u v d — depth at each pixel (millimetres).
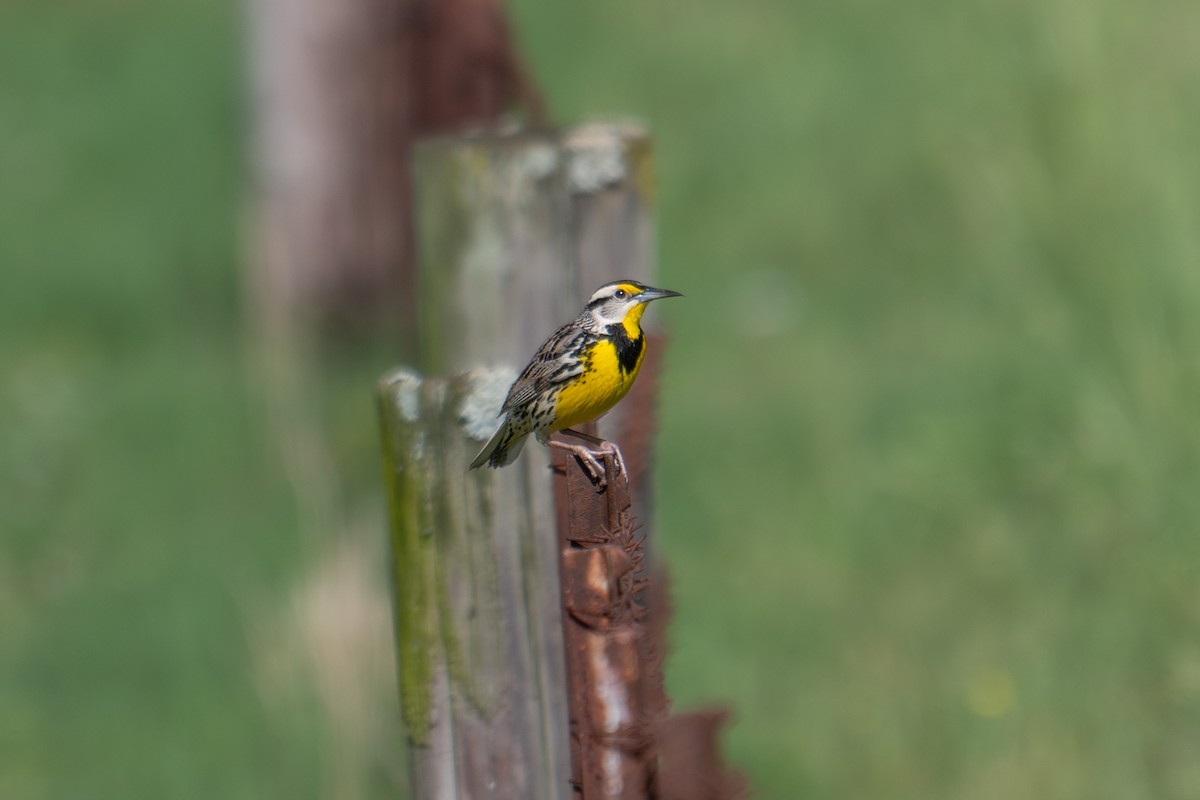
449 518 4441
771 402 14930
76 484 13938
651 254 6793
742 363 16281
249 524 12562
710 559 11797
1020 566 10930
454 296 6738
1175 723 9180
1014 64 12219
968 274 16281
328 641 9055
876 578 11297
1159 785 8711
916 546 11602
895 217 19516
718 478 13242
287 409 14133
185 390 15867
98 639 11172
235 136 26812
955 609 10727
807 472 13125
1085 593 10445
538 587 4449
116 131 28328
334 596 9383
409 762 4609
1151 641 9727
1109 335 10836
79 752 9758
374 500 11586
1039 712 9383
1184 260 10352
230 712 9859
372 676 8922
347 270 18656
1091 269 10953
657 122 24094
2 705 10281
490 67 9203
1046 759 8828
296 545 11477
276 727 9430
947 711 9508
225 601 11312
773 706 9703
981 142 12922
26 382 16750
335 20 17609
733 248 19938
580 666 4258
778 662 10242
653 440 6262
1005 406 11891
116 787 9234
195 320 19000
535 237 6637
